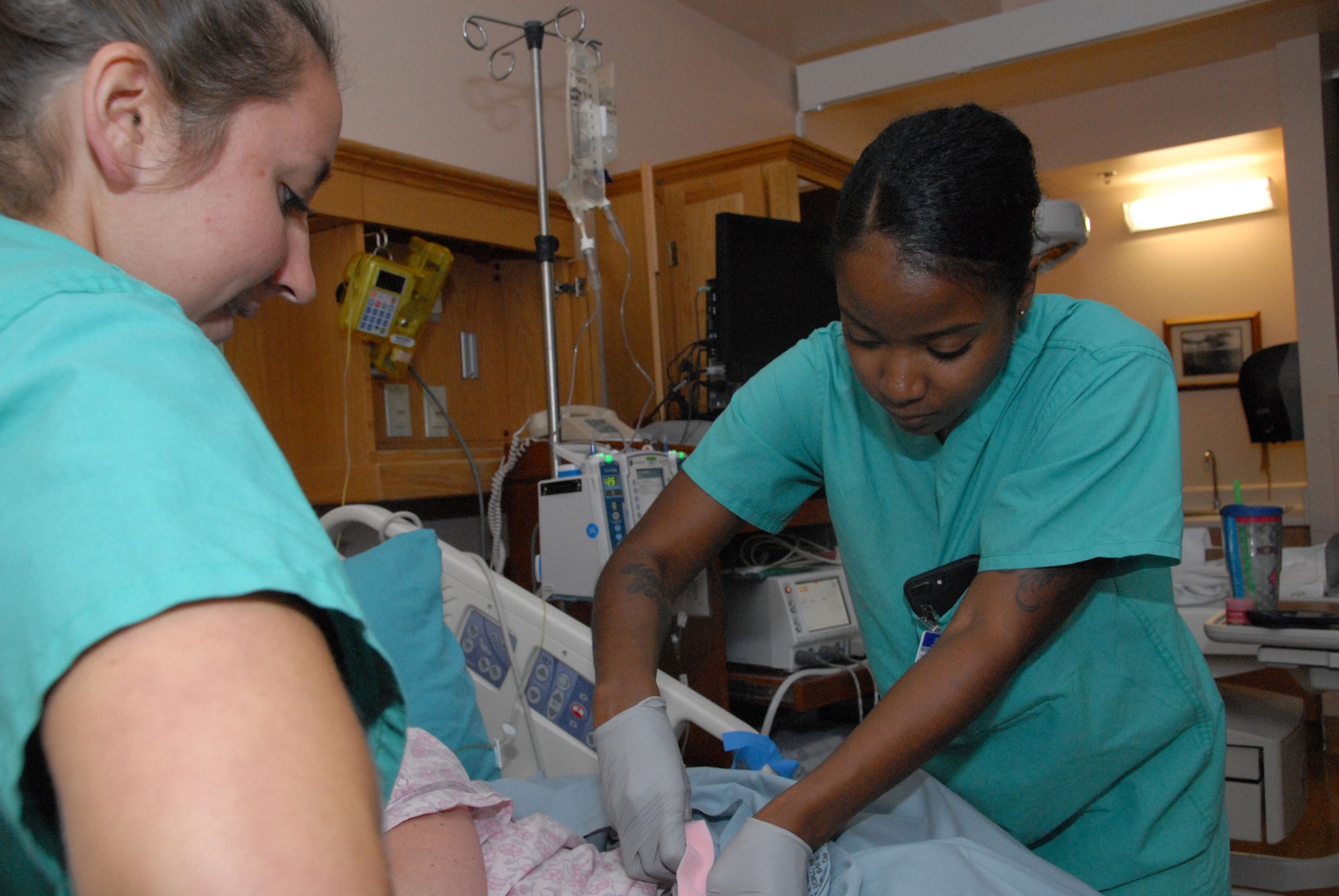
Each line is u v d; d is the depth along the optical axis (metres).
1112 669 0.97
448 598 1.49
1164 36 4.11
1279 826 1.98
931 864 0.85
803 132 4.21
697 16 3.66
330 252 2.12
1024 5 4.77
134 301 0.36
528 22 2.20
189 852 0.24
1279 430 4.57
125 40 0.43
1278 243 5.25
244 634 0.28
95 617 0.26
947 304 0.79
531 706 1.46
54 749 0.26
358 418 2.08
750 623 2.11
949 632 0.88
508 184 2.41
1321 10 3.97
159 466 0.29
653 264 2.46
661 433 2.47
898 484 1.09
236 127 0.47
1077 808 1.04
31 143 0.42
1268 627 1.84
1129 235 5.58
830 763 0.84
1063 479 0.88
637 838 0.92
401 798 0.85
